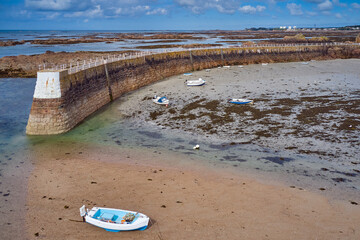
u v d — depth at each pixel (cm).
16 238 1209
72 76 2762
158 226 1280
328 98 3469
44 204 1462
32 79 5075
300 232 1241
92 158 2041
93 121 2891
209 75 5303
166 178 1741
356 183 1680
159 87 4366
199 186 1644
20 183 1680
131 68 4222
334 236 1215
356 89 3925
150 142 2347
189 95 3791
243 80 4722
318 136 2380
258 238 1202
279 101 3388
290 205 1449
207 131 2570
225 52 6638
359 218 1341
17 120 2906
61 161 1991
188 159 2025
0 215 1366
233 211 1395
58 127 2516
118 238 1205
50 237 1214
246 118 2852
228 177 1756
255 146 2236
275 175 1780
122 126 2742
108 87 3603
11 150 2172
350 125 2578
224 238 1202
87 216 1271
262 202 1477
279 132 2488
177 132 2567
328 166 1897
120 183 1677
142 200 1494
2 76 5244
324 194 1557
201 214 1370
